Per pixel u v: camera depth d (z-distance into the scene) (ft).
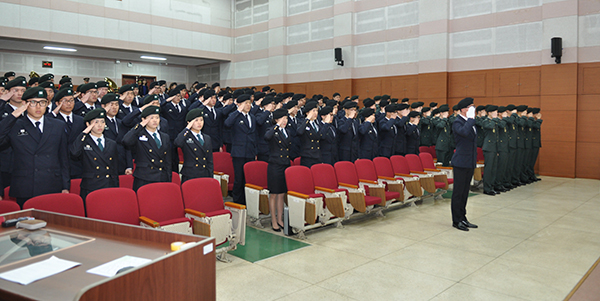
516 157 31.01
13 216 9.02
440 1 40.83
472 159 18.22
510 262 14.06
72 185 14.70
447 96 41.34
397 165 23.00
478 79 39.63
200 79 65.98
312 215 16.21
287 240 16.69
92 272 6.11
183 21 54.85
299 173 17.79
